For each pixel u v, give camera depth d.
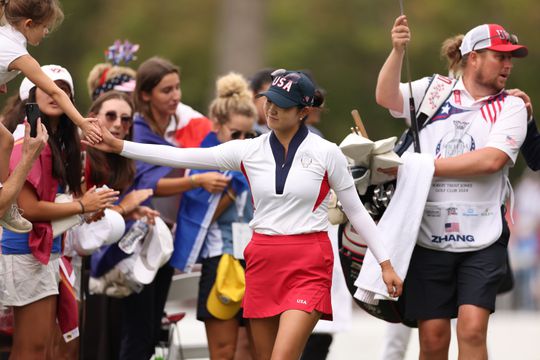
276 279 23.12
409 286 25.67
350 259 26.12
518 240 71.12
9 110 25.69
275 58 95.19
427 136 25.83
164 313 30.38
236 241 28.44
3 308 25.06
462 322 24.86
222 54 96.06
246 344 31.38
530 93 98.31
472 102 25.56
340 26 97.00
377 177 25.34
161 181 28.45
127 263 27.67
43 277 24.41
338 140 95.38
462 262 25.42
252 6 96.00
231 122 28.95
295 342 22.58
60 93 23.08
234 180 28.78
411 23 95.06
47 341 24.67
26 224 22.94
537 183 72.31
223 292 28.00
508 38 25.53
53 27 24.03
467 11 96.50
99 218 26.28
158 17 100.94
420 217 24.84
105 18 101.94
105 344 29.34
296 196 22.98
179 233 28.66
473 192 25.39
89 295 29.73
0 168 23.12
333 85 95.62
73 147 25.31
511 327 51.28
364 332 48.59
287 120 23.00
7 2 22.89
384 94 26.12
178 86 29.19
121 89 29.95
